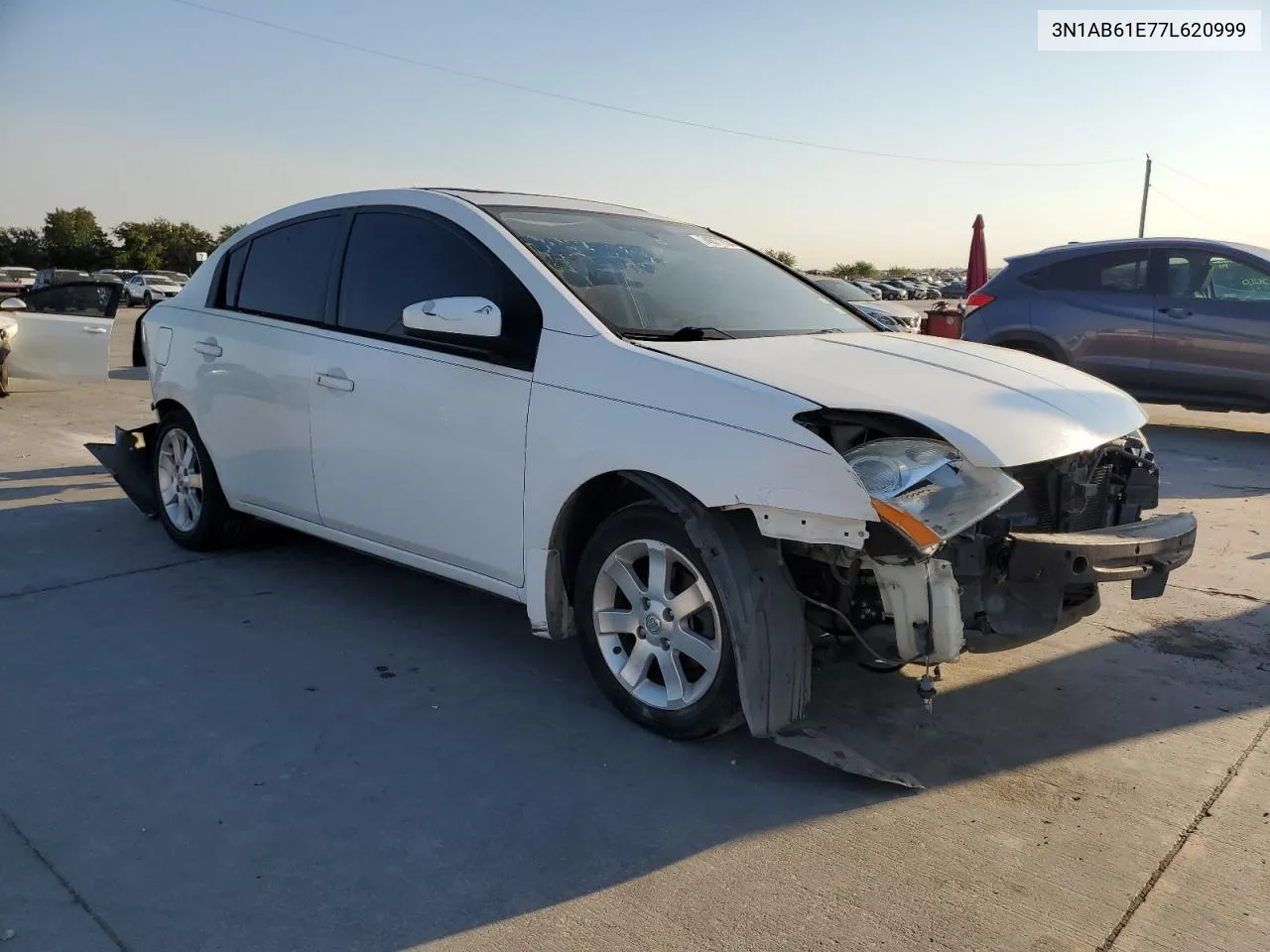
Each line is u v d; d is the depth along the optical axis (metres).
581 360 3.34
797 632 3.11
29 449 8.27
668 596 3.24
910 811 2.92
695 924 2.41
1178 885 2.58
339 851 2.68
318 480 4.33
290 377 4.38
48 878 2.53
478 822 2.83
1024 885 2.58
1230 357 8.66
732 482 2.91
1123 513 3.51
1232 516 6.31
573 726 3.42
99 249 89.00
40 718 3.39
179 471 5.33
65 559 5.18
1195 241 8.91
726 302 3.97
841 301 4.55
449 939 2.35
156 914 2.41
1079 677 3.88
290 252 4.63
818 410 2.88
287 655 3.97
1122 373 9.23
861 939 2.36
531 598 3.52
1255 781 3.10
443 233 3.93
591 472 3.25
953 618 2.82
